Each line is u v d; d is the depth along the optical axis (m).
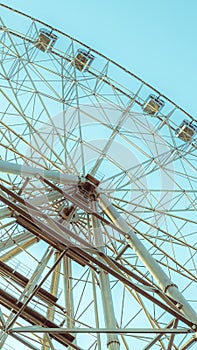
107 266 17.34
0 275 19.70
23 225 20.78
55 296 20.45
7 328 16.69
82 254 17.67
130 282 17.22
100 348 19.22
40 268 19.27
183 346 17.30
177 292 18.09
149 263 19.34
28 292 18.20
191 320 17.08
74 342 19.56
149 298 17.08
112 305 18.34
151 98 29.95
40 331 16.34
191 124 29.73
